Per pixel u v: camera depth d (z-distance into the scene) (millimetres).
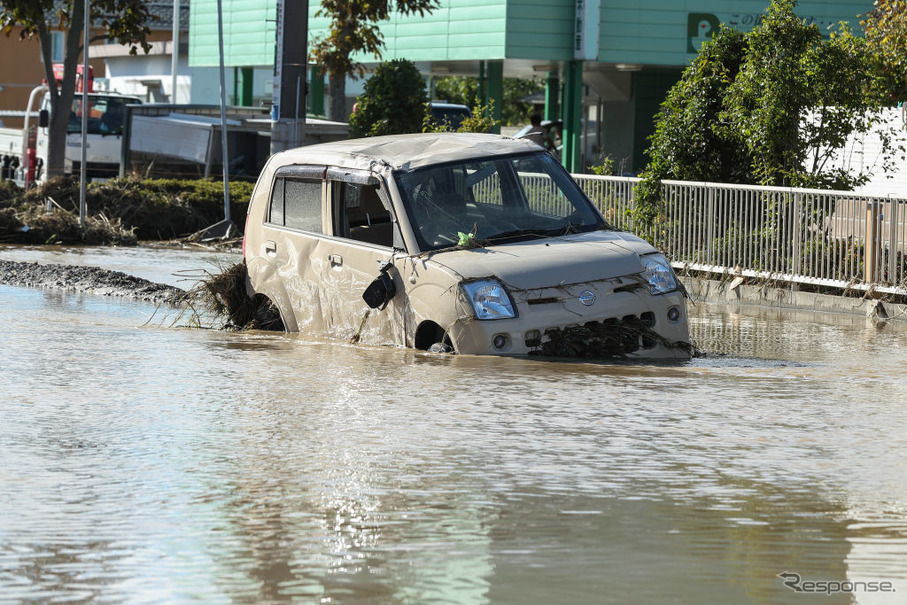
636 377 15430
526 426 12000
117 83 118750
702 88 32688
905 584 7121
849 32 31547
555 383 14781
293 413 12617
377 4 59625
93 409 12773
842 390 14555
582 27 58344
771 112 30562
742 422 12328
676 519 8570
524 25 58844
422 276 17859
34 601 6770
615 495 9266
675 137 32625
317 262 20203
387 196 18734
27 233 44844
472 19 60344
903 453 10867
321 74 62312
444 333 17500
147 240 47562
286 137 39625
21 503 8961
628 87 72375
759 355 18812
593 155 79000
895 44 35156
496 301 17125
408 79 52812
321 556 7633
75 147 62844
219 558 7590
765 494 9328
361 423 12102
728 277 29750
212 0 80375
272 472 9969
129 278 29469
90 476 9805
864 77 31359
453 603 6715
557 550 7781
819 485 9641
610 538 8062
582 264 17688
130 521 8469
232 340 19297
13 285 29672
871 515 8719
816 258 27906
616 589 6980
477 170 19062
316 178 20516
